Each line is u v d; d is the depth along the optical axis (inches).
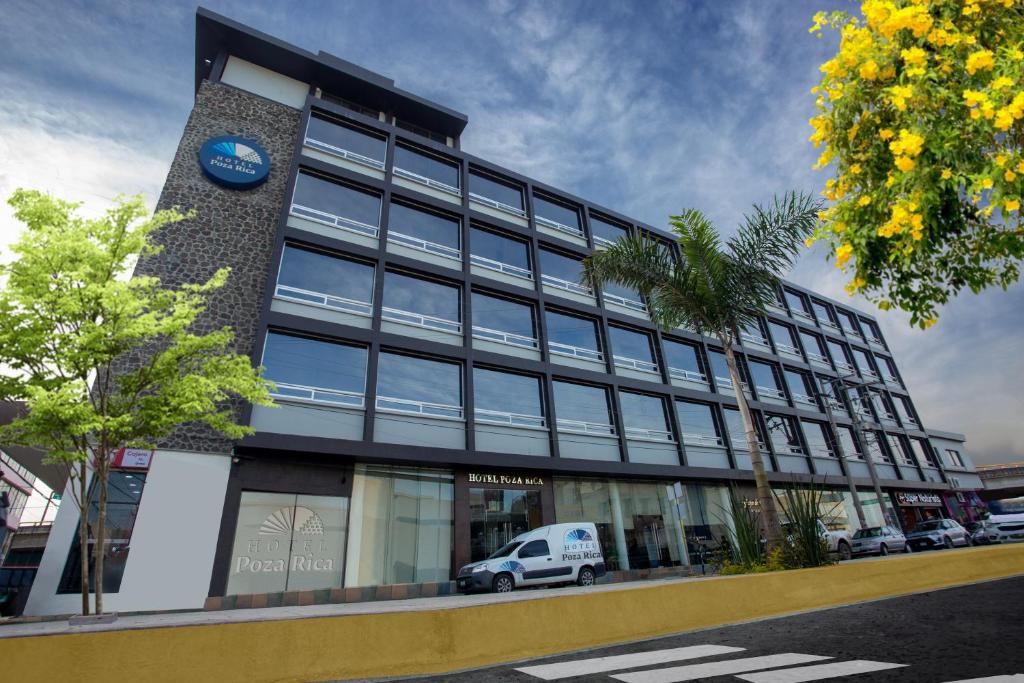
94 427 337.4
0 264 341.7
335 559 569.3
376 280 705.0
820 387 1219.9
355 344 663.1
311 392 612.4
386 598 540.1
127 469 510.6
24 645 169.0
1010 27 145.1
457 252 811.4
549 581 542.6
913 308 176.4
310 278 669.3
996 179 133.9
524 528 694.5
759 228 455.8
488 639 228.2
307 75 843.4
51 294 337.7
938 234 158.4
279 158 743.1
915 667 158.2
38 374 349.4
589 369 861.2
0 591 490.9
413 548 617.3
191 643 187.3
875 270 174.2
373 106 905.5
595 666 197.3
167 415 376.2
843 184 174.4
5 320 329.4
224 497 534.0
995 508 1154.7
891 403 1413.6
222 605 485.1
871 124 165.5
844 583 328.5
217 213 668.7
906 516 1251.2
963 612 246.8
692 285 461.7
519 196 943.7
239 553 526.0
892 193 156.8
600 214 1038.4
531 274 877.8
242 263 656.4
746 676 164.1
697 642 231.8
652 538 806.5
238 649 192.2
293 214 686.5
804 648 200.2
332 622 210.4
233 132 727.1
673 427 901.8
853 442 1208.8
